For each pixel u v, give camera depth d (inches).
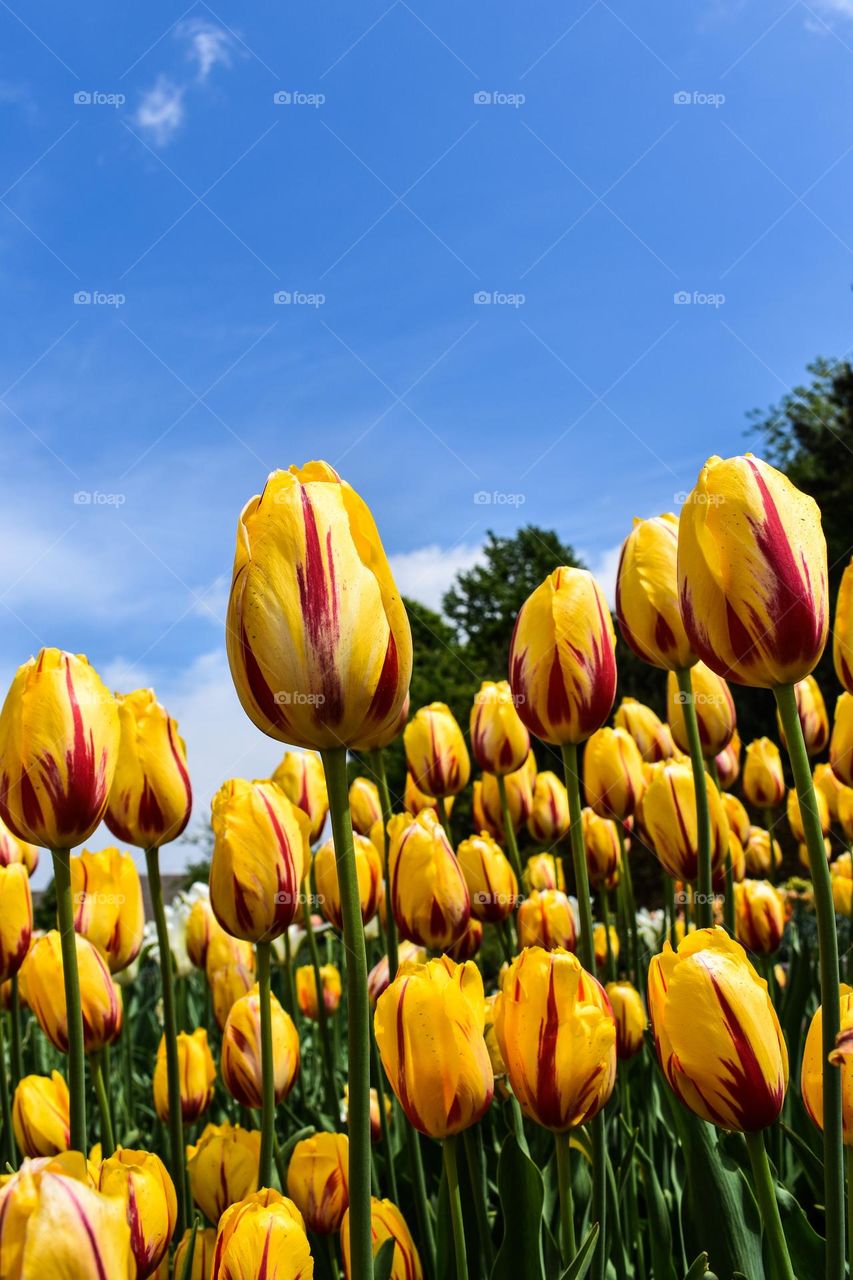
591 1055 66.1
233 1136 93.4
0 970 100.2
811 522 61.6
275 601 50.6
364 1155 49.8
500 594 647.1
